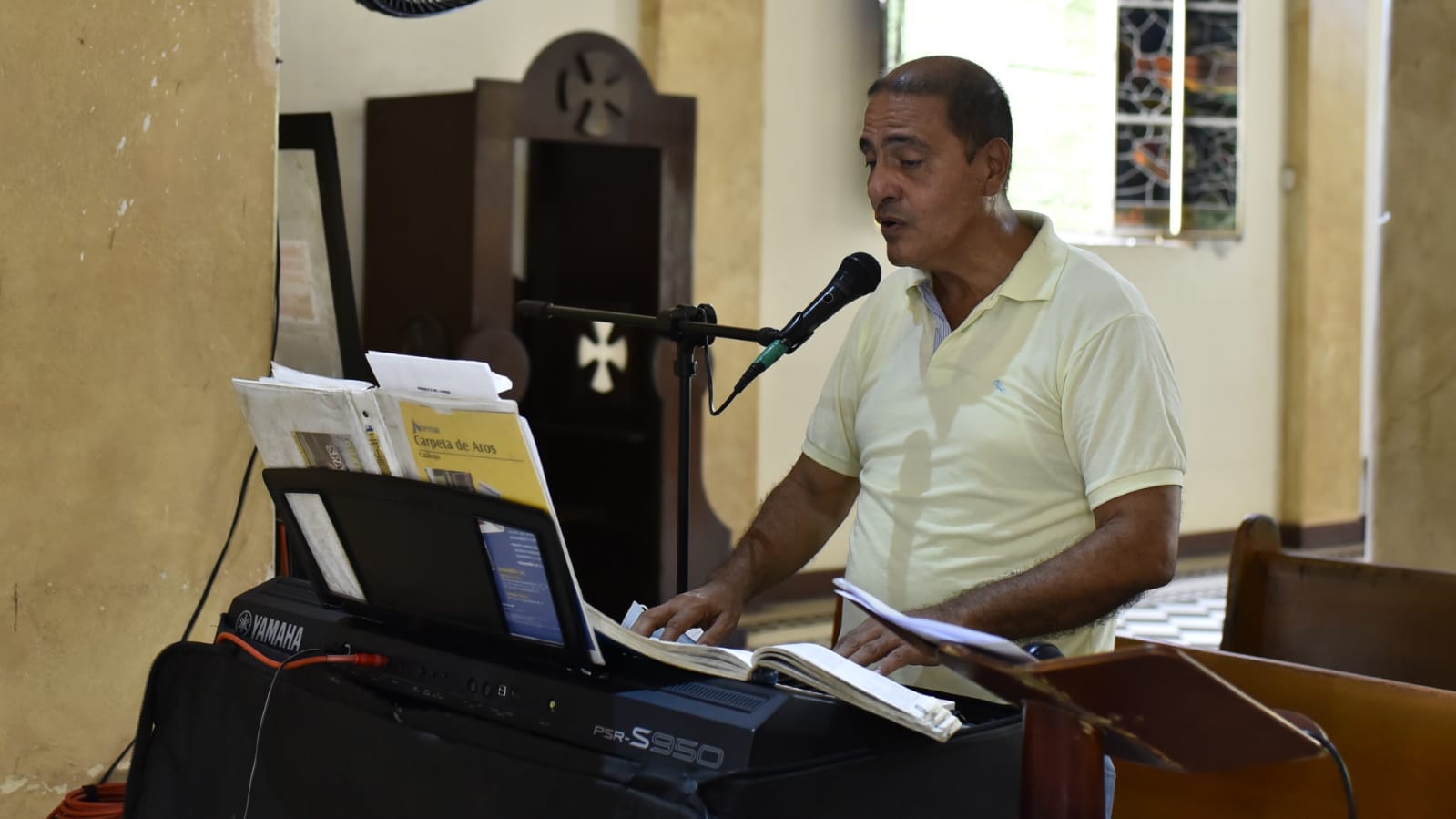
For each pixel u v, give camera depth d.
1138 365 1.94
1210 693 1.09
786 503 2.32
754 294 5.74
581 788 1.38
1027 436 2.01
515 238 5.07
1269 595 2.96
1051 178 6.87
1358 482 7.82
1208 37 7.15
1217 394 7.44
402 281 4.51
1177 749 1.19
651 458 4.76
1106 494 1.91
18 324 2.75
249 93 2.92
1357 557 7.55
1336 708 2.35
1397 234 4.15
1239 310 7.48
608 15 5.45
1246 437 7.55
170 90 2.85
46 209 2.76
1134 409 1.92
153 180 2.84
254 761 1.73
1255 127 7.45
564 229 4.98
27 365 2.77
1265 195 7.52
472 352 4.23
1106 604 1.85
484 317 4.30
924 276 2.17
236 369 2.95
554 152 4.99
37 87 2.74
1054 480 2.02
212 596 2.96
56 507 2.81
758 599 5.88
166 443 2.89
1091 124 6.93
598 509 4.95
